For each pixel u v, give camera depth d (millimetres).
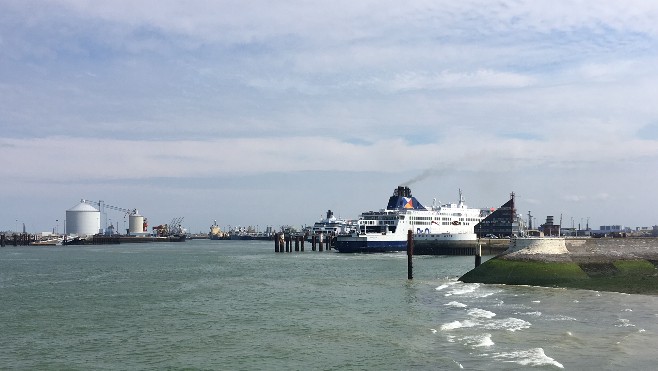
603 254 80562
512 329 46844
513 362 36344
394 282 87188
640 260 79625
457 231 186375
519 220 191375
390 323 51281
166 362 38469
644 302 60156
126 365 37781
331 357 39094
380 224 173875
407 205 185125
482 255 160375
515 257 82188
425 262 133875
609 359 36625
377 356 39094
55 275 107375
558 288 73062
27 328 50469
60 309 61469
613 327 47031
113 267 129625
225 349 41906
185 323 52562
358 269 114125
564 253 80938
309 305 63406
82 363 38375
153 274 109000
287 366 37125
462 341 42875
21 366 37719
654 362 36000
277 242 199125
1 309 61656
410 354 39312
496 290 73188
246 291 77688
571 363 35938
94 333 48094
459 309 58500
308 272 109188
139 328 50188
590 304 59250
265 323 52250
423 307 60469
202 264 138500
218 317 55750
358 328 49188
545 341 42188
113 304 65250
